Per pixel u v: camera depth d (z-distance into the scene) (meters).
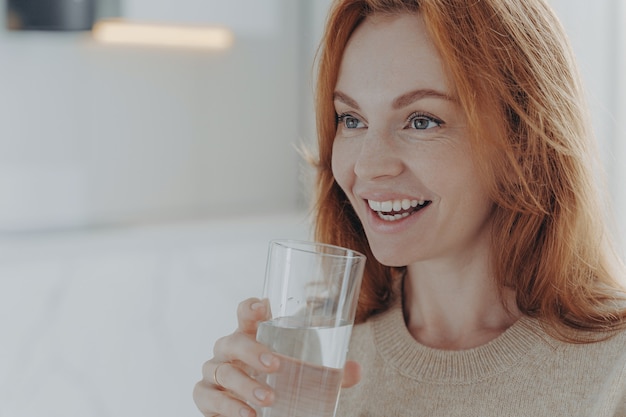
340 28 0.93
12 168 3.41
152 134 3.73
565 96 0.95
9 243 3.31
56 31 3.39
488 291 1.01
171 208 3.79
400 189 0.90
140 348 3.07
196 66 3.81
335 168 0.96
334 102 0.96
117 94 3.63
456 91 0.88
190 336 3.15
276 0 3.98
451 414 0.98
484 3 0.89
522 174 0.93
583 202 0.97
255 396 0.79
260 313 0.80
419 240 0.92
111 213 3.64
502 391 0.96
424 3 0.87
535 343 0.97
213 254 3.54
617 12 2.47
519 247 0.97
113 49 3.59
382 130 0.90
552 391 0.95
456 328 1.02
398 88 0.88
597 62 2.46
